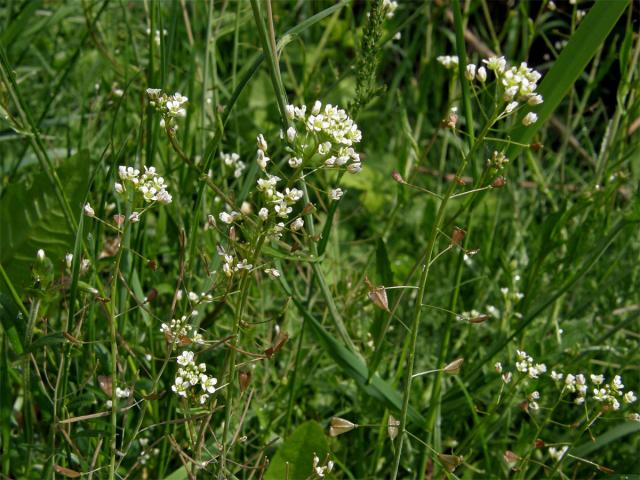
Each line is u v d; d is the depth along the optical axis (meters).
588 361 0.56
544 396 0.56
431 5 0.83
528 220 0.65
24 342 0.45
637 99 0.58
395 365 0.59
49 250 0.53
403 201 0.56
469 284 0.65
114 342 0.43
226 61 0.81
